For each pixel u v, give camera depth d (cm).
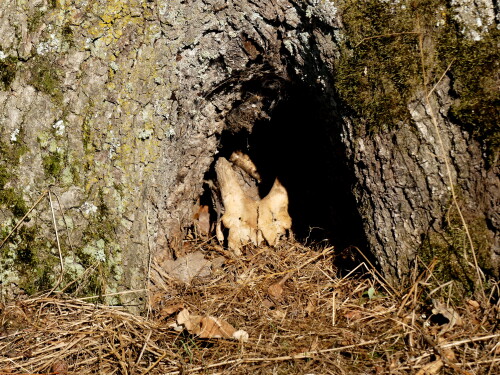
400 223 260
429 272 256
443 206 252
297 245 328
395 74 243
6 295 282
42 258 281
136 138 271
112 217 273
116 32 268
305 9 254
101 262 278
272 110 321
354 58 248
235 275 302
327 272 302
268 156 363
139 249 276
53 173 274
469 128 240
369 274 282
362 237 281
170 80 273
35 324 263
